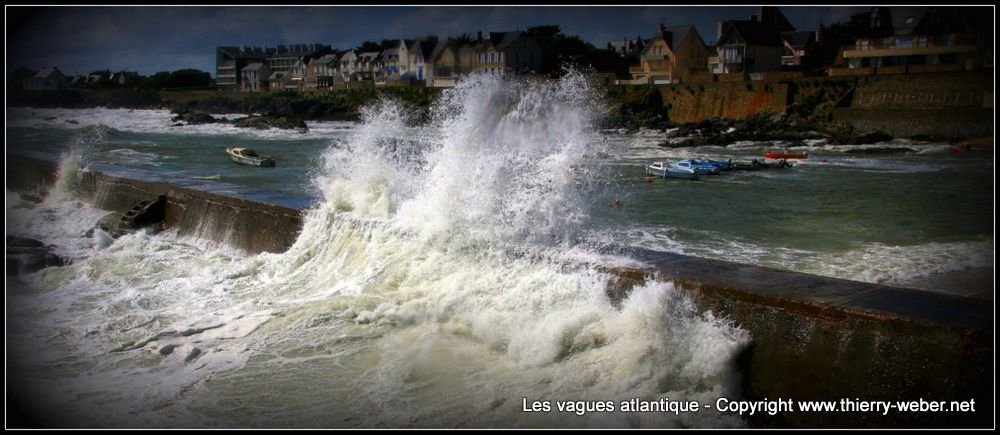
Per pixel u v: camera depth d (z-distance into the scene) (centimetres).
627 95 4869
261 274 1059
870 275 1055
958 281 1023
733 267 778
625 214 1580
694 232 1383
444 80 6050
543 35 5775
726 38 5241
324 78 8088
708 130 3991
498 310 796
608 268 778
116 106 7831
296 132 4553
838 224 1477
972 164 2684
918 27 4266
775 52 5259
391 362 732
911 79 3788
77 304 930
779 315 649
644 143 3666
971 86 3569
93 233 1385
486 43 5528
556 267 825
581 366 694
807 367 625
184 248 1238
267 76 9281
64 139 3444
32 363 736
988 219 1517
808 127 3834
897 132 3672
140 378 708
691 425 610
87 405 646
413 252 946
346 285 949
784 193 1947
